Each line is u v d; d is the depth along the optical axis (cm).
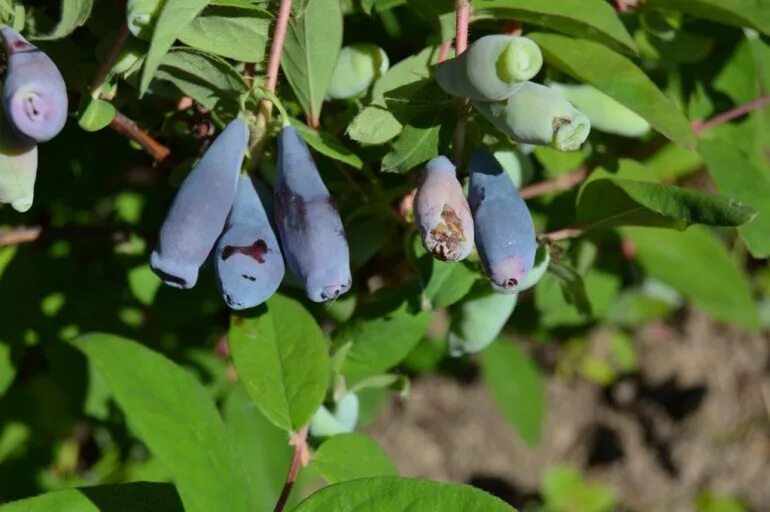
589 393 81
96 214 43
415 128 32
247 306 30
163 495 33
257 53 32
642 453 81
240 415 39
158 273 30
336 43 33
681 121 33
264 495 39
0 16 31
